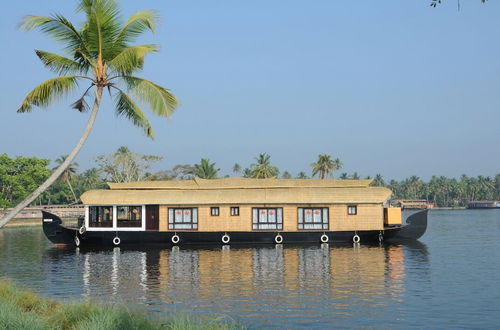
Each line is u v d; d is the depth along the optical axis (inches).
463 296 641.6
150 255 1136.2
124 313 429.1
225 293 673.6
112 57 585.9
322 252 1152.2
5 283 570.6
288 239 1326.3
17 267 958.4
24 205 504.7
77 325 407.5
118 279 802.8
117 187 1411.2
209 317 537.3
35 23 543.8
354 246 1283.2
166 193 1354.6
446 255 1084.5
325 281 758.5
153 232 1321.4
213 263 980.6
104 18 561.0
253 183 1414.9
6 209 2906.0
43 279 811.4
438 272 840.3
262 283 747.4
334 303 605.3
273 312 562.6
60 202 4092.0
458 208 7224.4
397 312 561.0
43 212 1323.8
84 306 462.3
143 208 1338.6
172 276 826.2
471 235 1729.8
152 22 579.5
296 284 735.1
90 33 567.5
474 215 4360.2
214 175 3174.2
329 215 1337.4
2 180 3189.0
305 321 524.1
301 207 1346.0
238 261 1005.8
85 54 581.9
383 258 1034.1
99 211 1365.7
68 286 744.3
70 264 996.6
